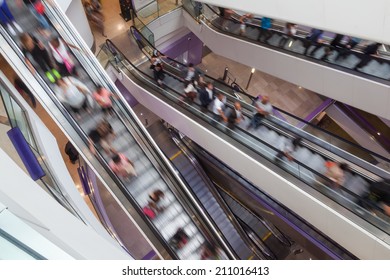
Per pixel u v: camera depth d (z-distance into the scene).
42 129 8.67
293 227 11.64
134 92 13.16
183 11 15.13
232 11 13.77
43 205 4.22
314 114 16.72
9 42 8.38
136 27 14.52
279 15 8.60
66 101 8.93
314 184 8.59
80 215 6.67
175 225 9.26
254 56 12.66
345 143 10.06
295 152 9.49
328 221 8.46
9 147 6.92
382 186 7.99
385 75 9.23
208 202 13.49
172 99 11.27
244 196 13.12
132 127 9.36
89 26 13.89
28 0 9.09
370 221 7.77
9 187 3.72
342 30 7.39
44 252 3.43
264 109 10.03
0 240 3.39
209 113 10.52
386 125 15.26
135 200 8.88
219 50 14.56
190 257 9.16
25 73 8.42
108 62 13.04
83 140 8.78
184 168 13.93
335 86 10.39
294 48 11.13
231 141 9.82
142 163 9.26
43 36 8.99
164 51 16.80
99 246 4.62
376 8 6.54
